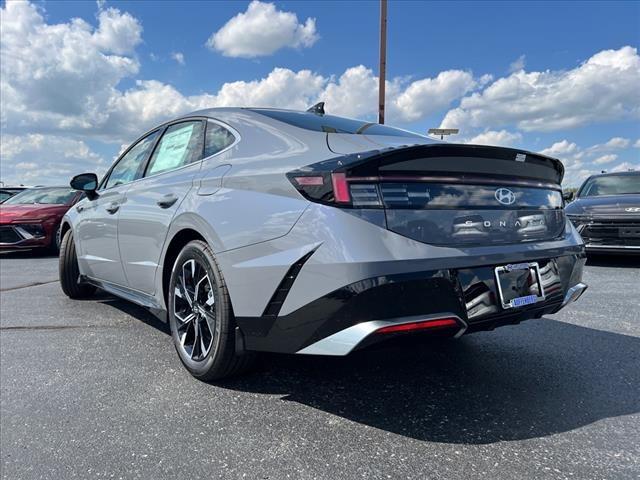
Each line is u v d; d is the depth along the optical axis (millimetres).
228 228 2338
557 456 1864
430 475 1745
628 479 1710
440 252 2014
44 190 10320
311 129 2506
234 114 2844
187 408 2316
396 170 2033
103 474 1792
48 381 2672
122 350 3193
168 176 3074
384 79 11484
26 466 1857
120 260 3541
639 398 2387
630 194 7023
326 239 1938
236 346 2361
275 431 2084
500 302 2143
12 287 5633
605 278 5797
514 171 2393
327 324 1955
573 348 3168
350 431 2078
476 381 2615
